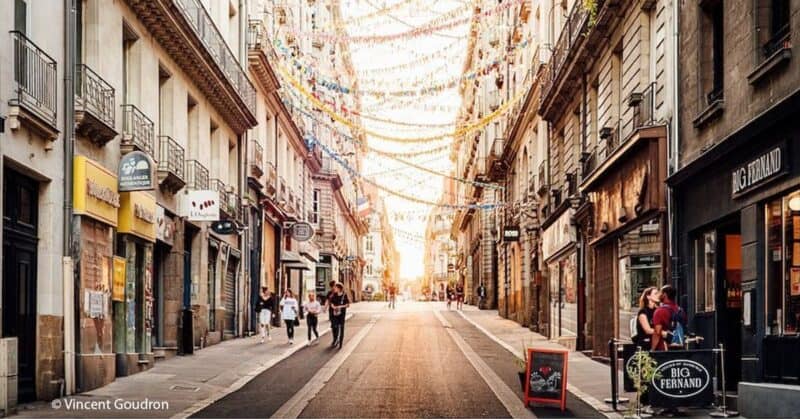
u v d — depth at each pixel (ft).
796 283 39.78
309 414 41.45
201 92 82.69
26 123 43.14
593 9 69.72
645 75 62.44
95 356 51.13
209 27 83.10
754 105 43.34
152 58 67.00
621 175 65.77
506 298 139.64
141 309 63.16
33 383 45.34
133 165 56.13
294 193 146.72
